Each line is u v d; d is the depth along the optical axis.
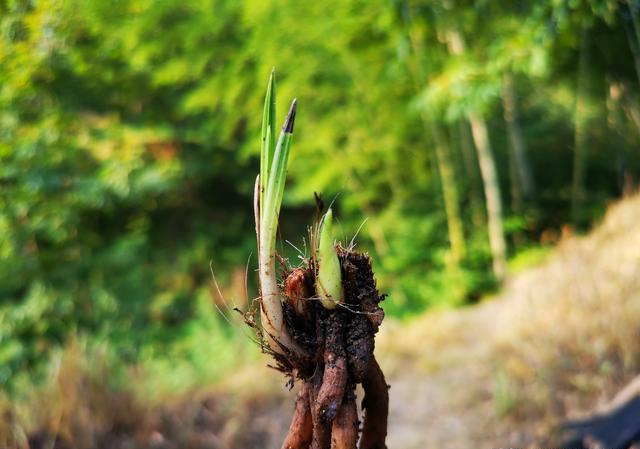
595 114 9.77
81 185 6.72
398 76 7.50
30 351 5.50
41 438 3.25
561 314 4.61
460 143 8.88
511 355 4.48
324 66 7.54
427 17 6.90
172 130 8.10
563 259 5.93
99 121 7.12
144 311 6.77
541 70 5.71
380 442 1.12
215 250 8.34
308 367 1.02
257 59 7.49
